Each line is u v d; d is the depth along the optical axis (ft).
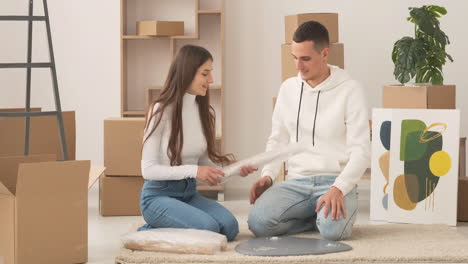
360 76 16.85
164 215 10.82
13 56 17.04
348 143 11.25
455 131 13.15
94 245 11.44
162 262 9.78
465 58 16.61
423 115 13.25
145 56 17.31
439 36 14.24
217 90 17.40
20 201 9.42
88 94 17.26
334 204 10.70
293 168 11.72
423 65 14.14
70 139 13.01
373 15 16.74
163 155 10.97
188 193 11.24
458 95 16.65
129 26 17.24
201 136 11.25
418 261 9.82
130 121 14.10
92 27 17.13
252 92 17.21
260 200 11.32
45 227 9.67
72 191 9.91
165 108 10.87
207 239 10.05
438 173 13.19
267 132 17.25
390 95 14.07
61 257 9.87
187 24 17.29
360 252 10.12
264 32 17.07
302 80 11.62
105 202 14.25
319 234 11.57
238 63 17.17
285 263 9.66
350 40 16.81
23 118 12.64
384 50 16.78
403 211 13.33
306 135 11.59
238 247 10.37
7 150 12.57
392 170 13.39
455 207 13.12
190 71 10.77
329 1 16.83
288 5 16.97
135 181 14.30
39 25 17.07
